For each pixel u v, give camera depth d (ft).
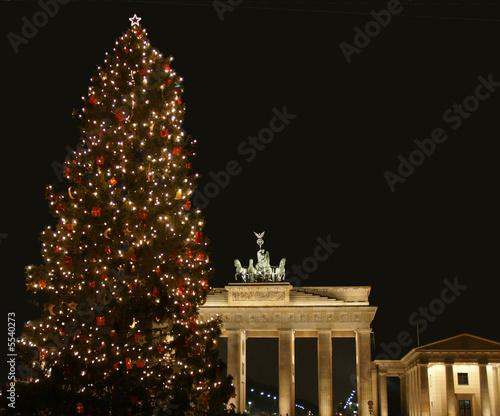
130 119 174.60
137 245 159.63
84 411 147.74
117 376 150.30
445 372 370.12
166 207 167.12
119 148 171.22
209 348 176.45
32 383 150.82
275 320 421.18
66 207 165.48
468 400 375.66
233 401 403.95
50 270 163.32
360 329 417.08
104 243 160.45
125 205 161.07
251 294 426.92
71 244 162.50
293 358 428.97
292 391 413.39
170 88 181.16
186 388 162.61
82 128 175.11
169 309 161.89
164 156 170.30
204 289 179.22
